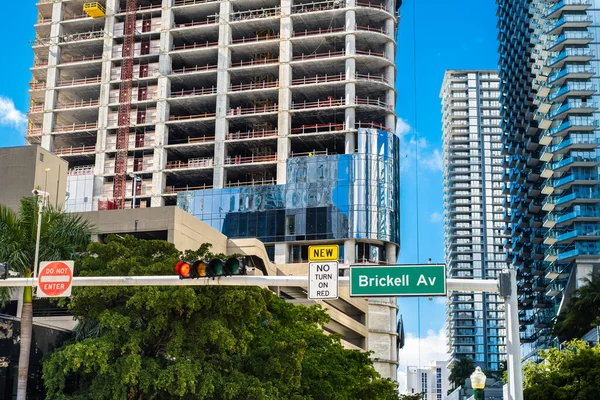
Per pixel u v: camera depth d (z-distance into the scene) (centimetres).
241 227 13350
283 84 14188
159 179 14438
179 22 15850
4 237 3884
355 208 12825
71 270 2538
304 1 14812
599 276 11594
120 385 3859
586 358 5950
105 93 15212
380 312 12469
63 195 7131
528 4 18250
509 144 19938
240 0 14862
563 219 14825
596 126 15162
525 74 18212
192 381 3834
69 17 16200
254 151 14512
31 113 15575
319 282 2280
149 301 3828
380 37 14162
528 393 6006
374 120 14375
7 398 4419
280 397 4344
